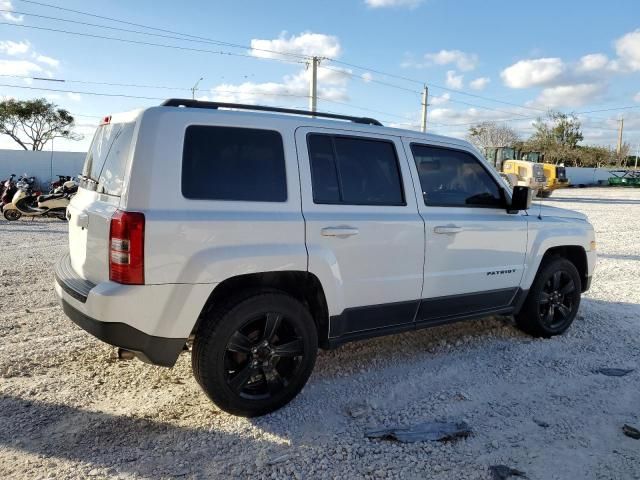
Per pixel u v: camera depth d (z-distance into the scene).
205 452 3.31
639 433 3.62
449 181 4.79
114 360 4.65
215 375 3.56
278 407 3.86
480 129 66.56
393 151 4.45
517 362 4.89
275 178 3.80
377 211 4.25
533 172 30.69
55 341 5.04
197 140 3.56
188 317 3.44
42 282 7.32
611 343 5.47
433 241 4.50
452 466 3.22
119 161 3.58
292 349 3.86
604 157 77.50
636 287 8.04
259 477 3.08
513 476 3.13
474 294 4.87
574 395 4.22
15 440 3.38
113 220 3.31
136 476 3.05
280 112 4.05
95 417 3.70
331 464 3.22
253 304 3.64
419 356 4.98
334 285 3.97
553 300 5.61
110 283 3.34
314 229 3.86
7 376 4.27
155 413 3.78
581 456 3.35
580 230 5.77
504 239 5.02
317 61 29.36
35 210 15.61
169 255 3.34
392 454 3.34
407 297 4.42
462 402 4.07
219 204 3.55
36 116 41.06
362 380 4.42
